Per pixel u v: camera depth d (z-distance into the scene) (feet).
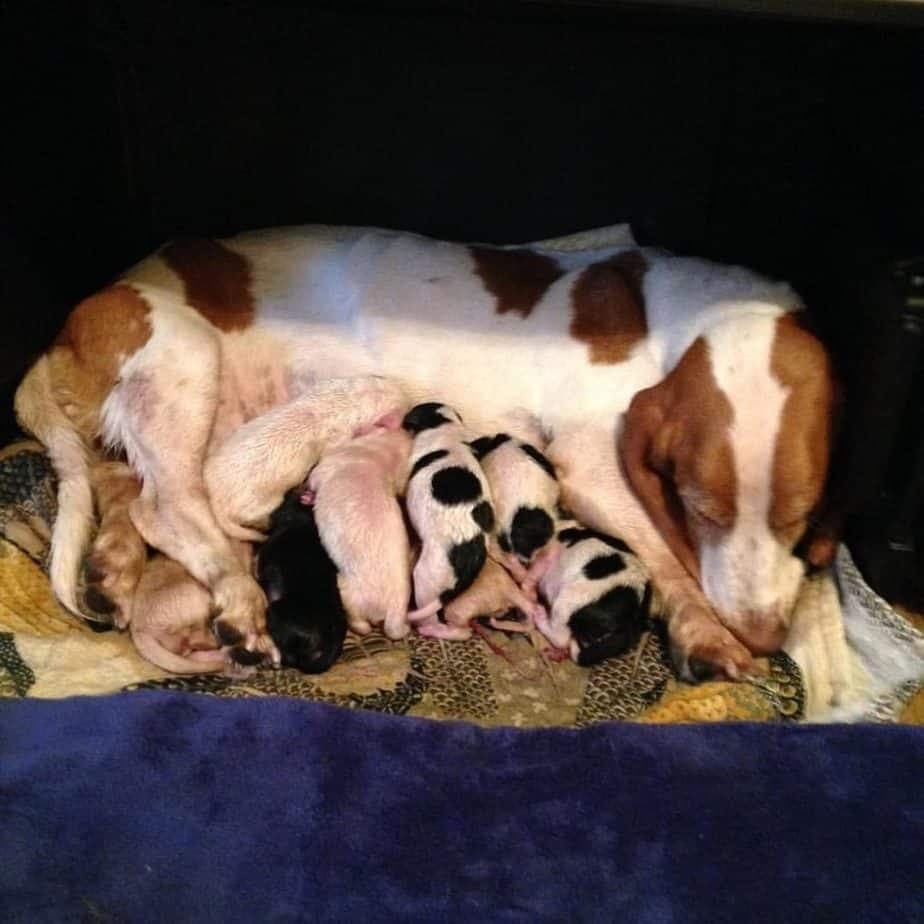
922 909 1.86
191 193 3.27
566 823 1.97
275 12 2.96
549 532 2.60
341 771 2.04
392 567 2.48
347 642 2.53
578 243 3.15
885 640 2.46
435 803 2.00
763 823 1.98
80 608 2.53
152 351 2.75
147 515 2.66
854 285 2.50
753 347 2.43
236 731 2.10
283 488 2.67
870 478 2.43
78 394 2.82
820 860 1.93
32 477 2.80
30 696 2.29
